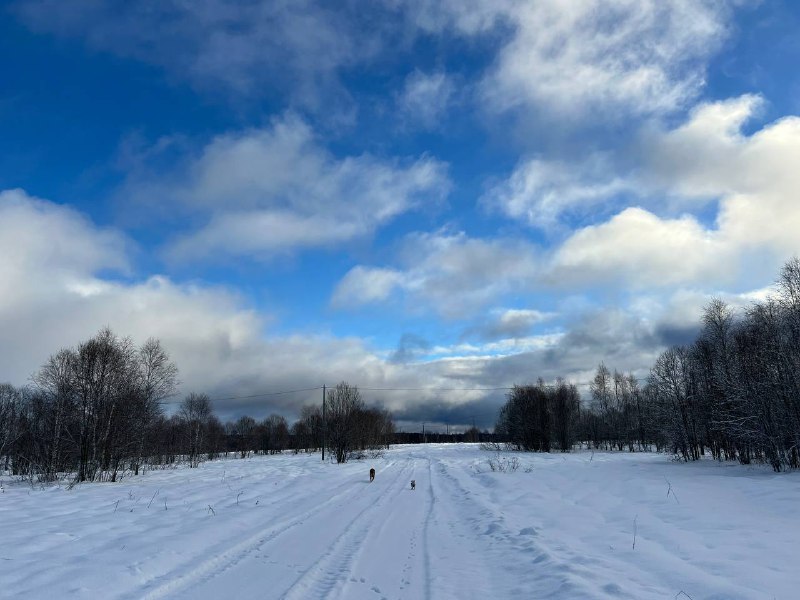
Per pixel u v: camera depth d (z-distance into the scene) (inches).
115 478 1114.7
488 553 370.3
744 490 652.1
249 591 271.6
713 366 1353.3
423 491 796.0
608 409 2984.7
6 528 429.7
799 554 325.1
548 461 1464.1
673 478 837.2
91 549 351.9
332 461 1809.8
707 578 274.4
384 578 300.8
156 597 261.1
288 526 469.1
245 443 3582.7
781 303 1026.7
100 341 1198.3
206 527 439.8
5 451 1360.7
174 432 2295.8
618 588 259.1
